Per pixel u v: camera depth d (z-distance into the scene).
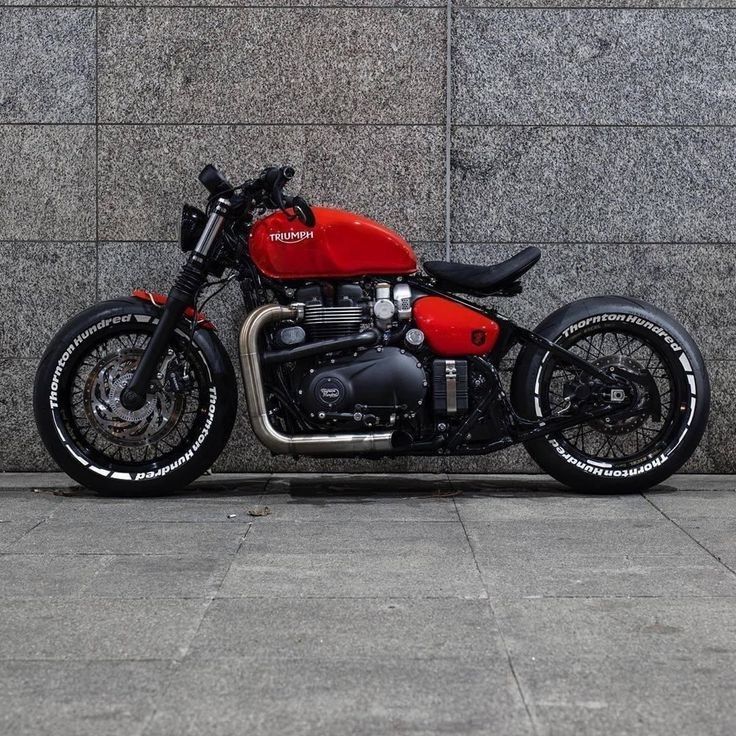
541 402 5.62
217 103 6.27
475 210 6.28
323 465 6.39
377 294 5.45
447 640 3.38
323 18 6.25
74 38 6.27
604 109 6.27
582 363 5.55
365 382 5.39
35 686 3.02
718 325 6.31
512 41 6.26
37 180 6.29
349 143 6.27
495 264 5.91
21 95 6.27
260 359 5.45
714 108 6.27
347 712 2.84
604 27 6.26
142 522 5.02
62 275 6.32
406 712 2.84
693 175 6.27
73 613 3.65
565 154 6.27
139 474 5.61
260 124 6.27
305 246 5.45
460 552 4.45
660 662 3.19
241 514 5.20
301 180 6.29
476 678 3.07
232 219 5.57
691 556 4.39
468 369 5.50
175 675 3.10
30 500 5.57
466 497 5.67
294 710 2.85
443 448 5.53
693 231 6.29
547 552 4.45
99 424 5.56
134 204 6.29
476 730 2.73
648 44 6.27
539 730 2.73
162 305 5.61
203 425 5.63
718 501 5.53
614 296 5.73
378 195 6.29
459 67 6.25
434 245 6.29
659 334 5.64
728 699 2.92
